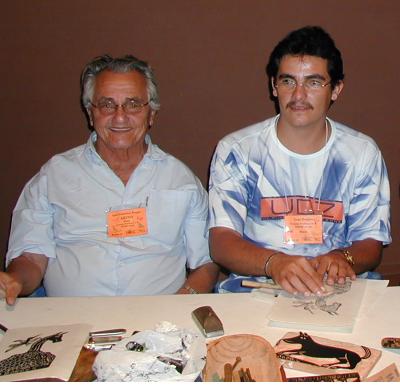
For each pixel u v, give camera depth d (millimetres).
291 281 1418
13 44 2539
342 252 1690
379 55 2623
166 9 2529
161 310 1345
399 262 2846
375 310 1310
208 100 2629
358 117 2686
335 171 1838
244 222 1881
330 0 2549
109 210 1858
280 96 1764
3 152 2656
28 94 2592
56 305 1393
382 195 1895
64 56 2557
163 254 1896
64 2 2504
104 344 1169
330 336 1195
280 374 1029
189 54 2576
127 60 1871
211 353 1097
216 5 2535
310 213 1833
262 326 1250
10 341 1202
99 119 1840
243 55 2582
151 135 2662
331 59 1707
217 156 1917
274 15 2553
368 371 1049
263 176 1852
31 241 1851
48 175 1906
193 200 1950
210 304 1372
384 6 2570
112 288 1847
